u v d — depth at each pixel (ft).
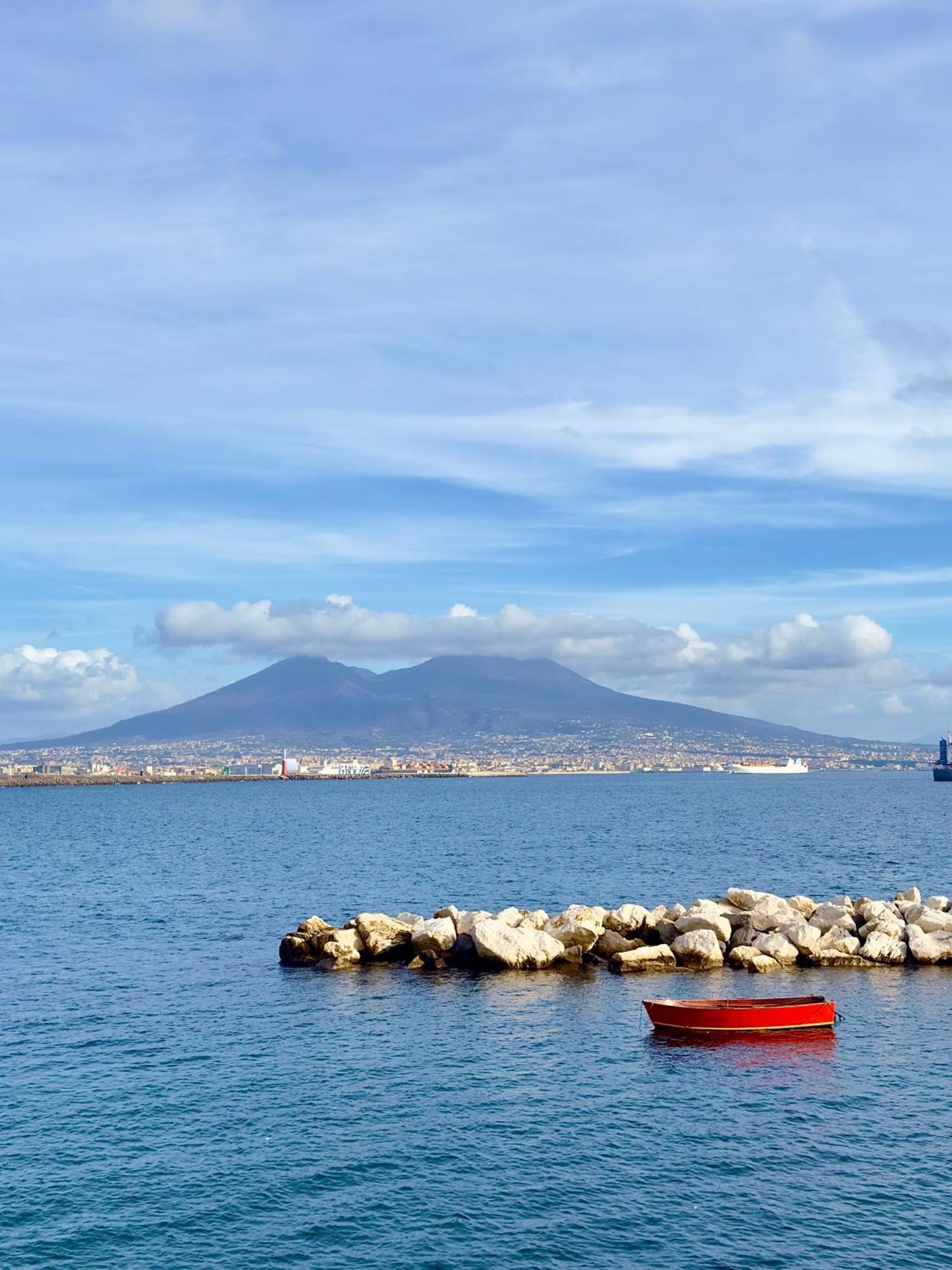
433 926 192.24
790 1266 85.56
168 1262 86.69
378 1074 130.52
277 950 208.33
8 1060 136.05
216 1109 118.52
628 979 178.19
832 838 479.82
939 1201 95.96
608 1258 86.99
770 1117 116.26
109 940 221.25
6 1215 94.63
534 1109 118.73
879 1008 158.61
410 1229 91.66
